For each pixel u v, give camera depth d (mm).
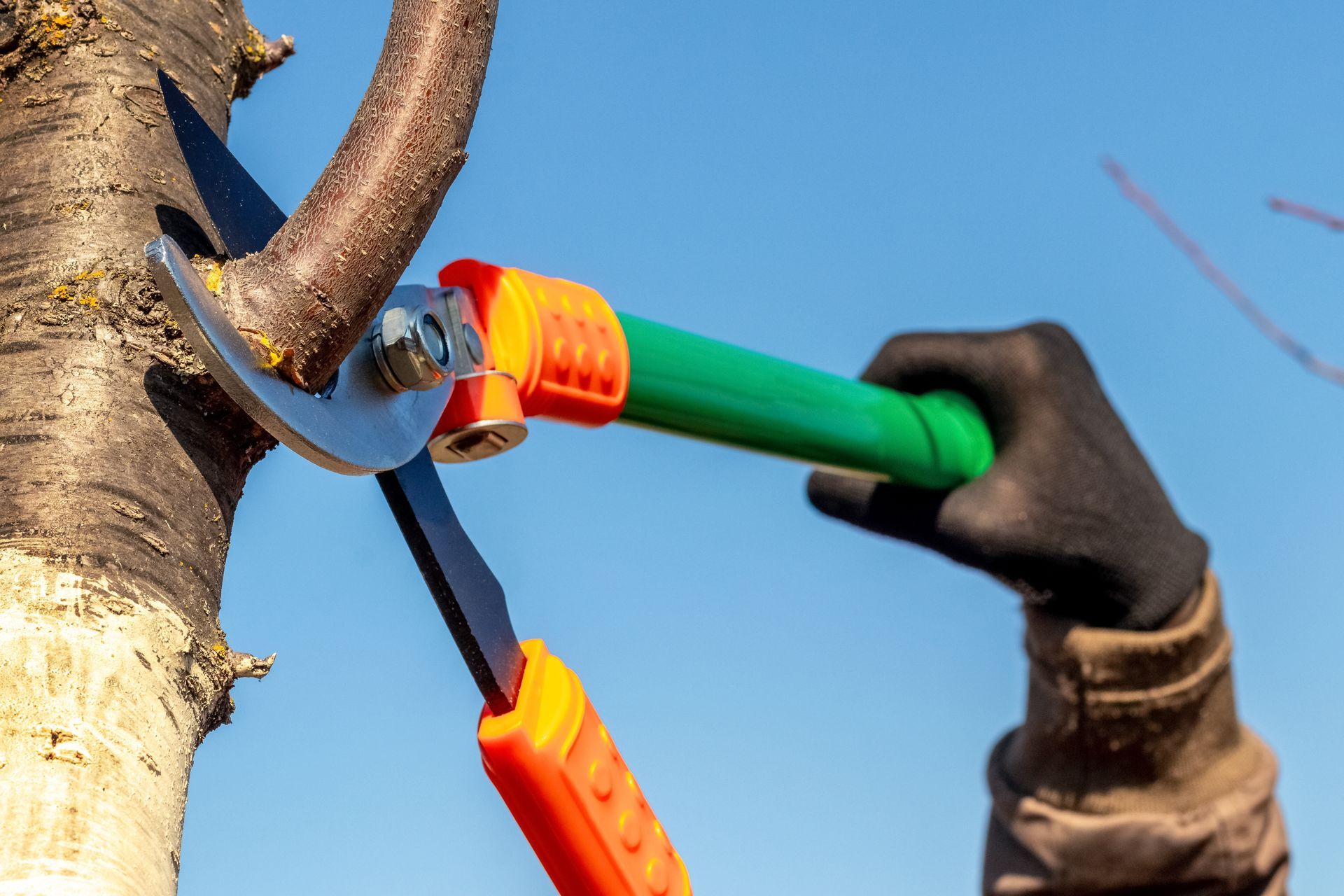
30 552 919
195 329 939
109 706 869
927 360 2166
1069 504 2072
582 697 1305
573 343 1439
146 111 1219
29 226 1104
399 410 1205
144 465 988
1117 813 2186
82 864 781
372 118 1012
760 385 1745
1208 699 2152
